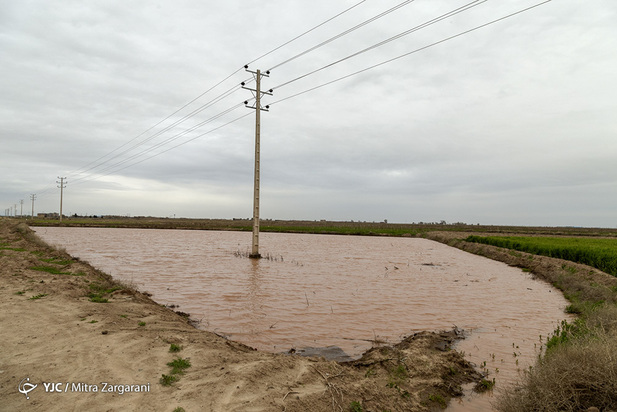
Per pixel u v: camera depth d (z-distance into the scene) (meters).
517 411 5.95
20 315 9.34
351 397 5.99
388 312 13.48
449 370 7.96
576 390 5.85
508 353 9.39
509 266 30.48
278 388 5.88
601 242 38.81
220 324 11.32
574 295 17.11
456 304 15.25
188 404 5.24
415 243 59.25
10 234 34.56
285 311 13.20
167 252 34.22
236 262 27.67
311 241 56.72
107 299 11.71
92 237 51.88
